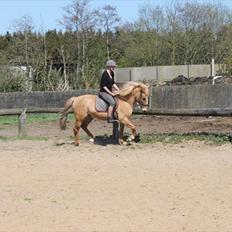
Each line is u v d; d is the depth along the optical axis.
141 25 46.75
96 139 16.56
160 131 18.42
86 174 11.57
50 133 18.94
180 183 10.50
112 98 15.12
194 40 45.59
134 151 14.52
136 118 23.47
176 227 7.57
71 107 15.70
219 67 37.81
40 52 34.88
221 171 11.65
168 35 45.84
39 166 12.62
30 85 31.14
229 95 23.34
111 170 11.97
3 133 19.27
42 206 8.91
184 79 32.47
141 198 9.34
